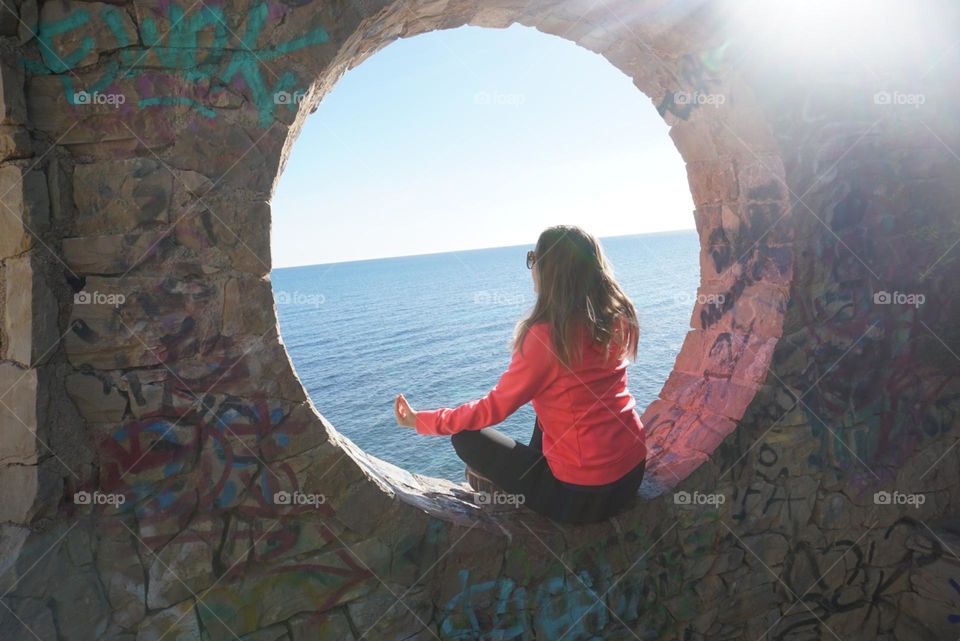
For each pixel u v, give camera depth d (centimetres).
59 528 150
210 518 163
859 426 241
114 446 155
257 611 168
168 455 159
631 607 209
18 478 145
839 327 235
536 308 184
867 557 246
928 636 246
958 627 233
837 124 228
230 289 160
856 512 242
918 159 244
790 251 225
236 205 158
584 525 200
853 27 226
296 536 170
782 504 230
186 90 153
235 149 157
